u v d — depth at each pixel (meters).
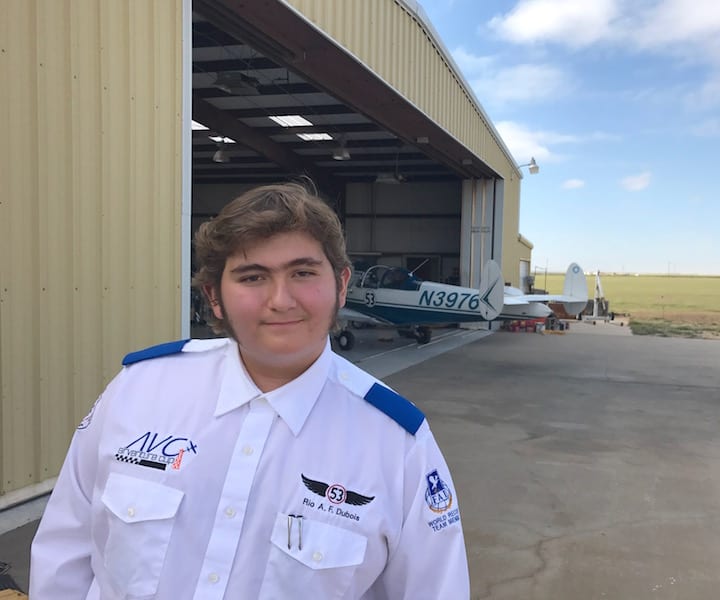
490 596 2.36
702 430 5.24
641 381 7.81
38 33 2.88
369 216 17.58
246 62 8.48
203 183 17.55
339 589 0.80
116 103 3.32
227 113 11.36
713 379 8.04
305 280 0.86
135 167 3.46
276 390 0.87
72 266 3.11
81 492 0.96
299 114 11.31
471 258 15.19
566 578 2.51
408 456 0.88
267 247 0.84
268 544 0.80
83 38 3.11
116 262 3.36
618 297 39.22
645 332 15.63
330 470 0.83
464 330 15.40
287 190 0.89
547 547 2.82
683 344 12.54
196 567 0.80
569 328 16.72
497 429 5.14
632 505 3.39
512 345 11.90
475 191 15.05
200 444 0.85
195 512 0.82
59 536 0.96
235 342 0.94
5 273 2.78
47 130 2.95
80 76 3.11
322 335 0.88
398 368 8.52
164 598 0.79
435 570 0.86
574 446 4.64
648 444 4.75
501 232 14.88
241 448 0.84
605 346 11.96
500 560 2.68
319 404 0.88
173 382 0.93
